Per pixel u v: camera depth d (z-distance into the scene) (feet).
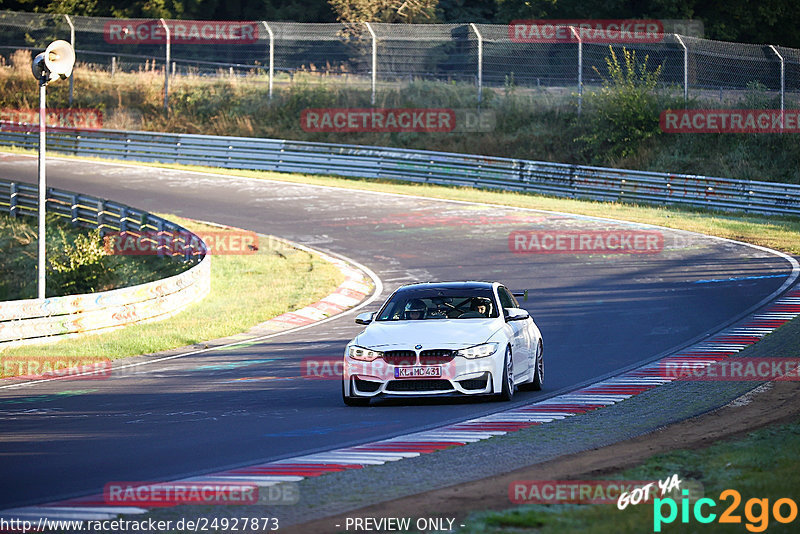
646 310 230.07
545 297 254.47
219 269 323.37
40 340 219.00
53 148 602.03
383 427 118.93
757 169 484.33
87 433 123.03
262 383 165.58
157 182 494.59
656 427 114.42
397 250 340.39
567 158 534.78
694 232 358.43
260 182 499.51
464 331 136.87
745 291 249.96
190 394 156.25
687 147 513.04
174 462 101.91
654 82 532.73
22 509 82.48
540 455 99.81
